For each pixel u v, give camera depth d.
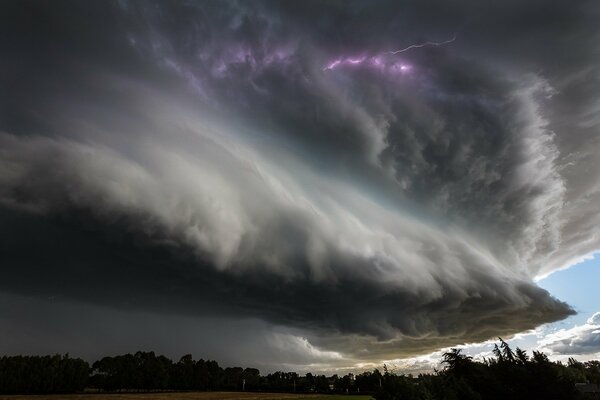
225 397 118.12
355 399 84.62
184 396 123.31
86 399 105.25
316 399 90.31
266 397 116.44
